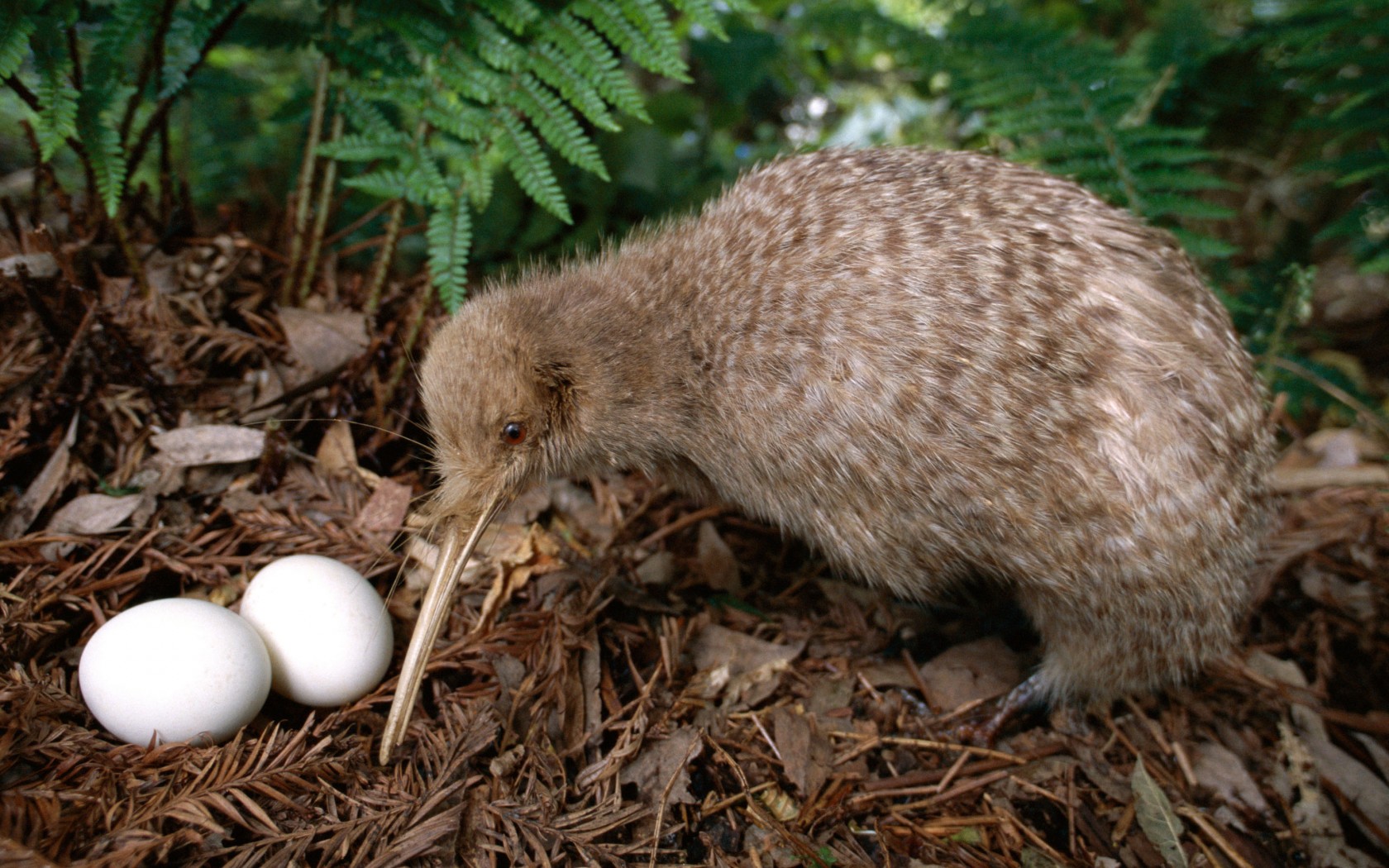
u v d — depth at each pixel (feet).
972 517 1.43
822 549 1.61
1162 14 2.83
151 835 1.10
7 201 1.59
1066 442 1.38
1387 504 1.94
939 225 1.45
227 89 2.15
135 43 1.76
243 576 1.46
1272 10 2.39
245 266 1.75
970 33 2.28
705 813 1.36
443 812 1.22
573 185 2.21
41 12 1.43
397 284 1.87
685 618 1.63
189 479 1.53
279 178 2.34
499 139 1.66
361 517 1.57
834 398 1.43
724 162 2.91
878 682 1.61
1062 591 1.46
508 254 2.19
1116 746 1.59
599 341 1.54
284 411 1.63
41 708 1.20
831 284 1.45
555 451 1.57
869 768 1.50
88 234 1.64
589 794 1.32
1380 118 1.96
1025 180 1.53
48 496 1.44
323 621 1.33
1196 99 2.42
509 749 1.33
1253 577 1.82
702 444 1.57
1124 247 1.48
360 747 1.29
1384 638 1.76
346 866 1.17
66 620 1.34
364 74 1.69
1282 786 1.55
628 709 1.44
